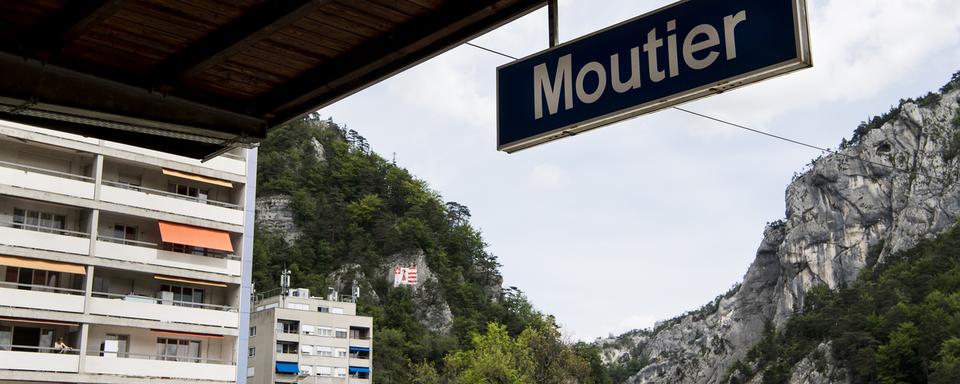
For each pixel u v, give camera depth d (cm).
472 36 730
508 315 19312
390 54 789
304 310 11038
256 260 17900
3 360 3872
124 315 4238
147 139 1006
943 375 12950
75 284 4288
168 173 4503
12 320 3947
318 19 759
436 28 741
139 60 849
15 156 4197
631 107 616
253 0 727
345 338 11131
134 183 4569
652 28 618
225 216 4675
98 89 853
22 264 3988
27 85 811
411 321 17400
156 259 4397
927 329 15188
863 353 16962
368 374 11194
